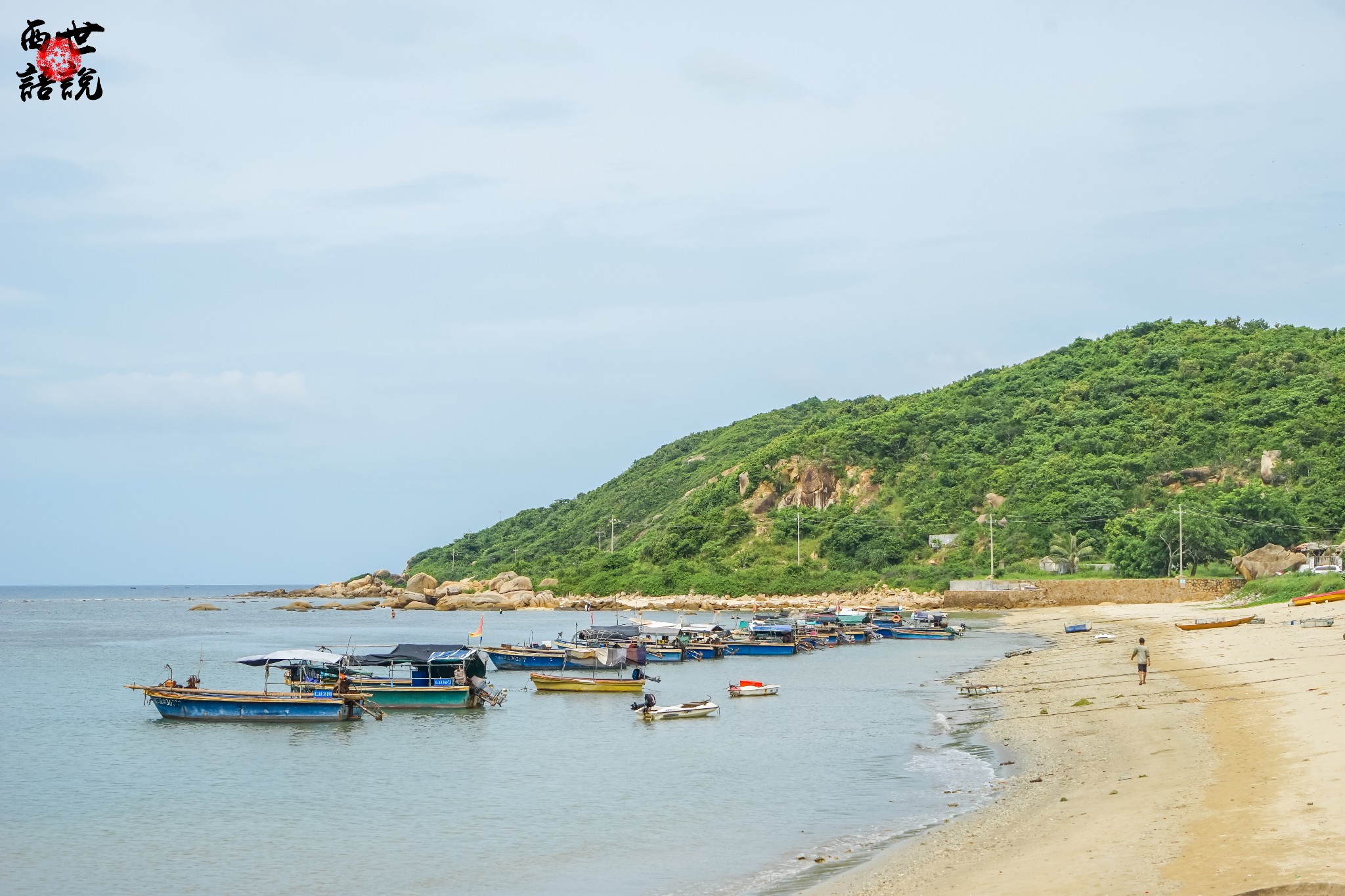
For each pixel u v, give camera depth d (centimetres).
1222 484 16200
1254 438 17075
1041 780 3288
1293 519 14462
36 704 6288
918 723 4947
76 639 12088
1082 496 16588
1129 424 18525
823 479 19388
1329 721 3528
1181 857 2123
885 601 15062
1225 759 3148
